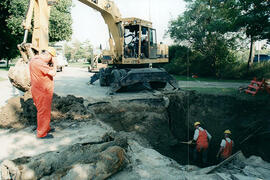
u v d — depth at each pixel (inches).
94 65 764.0
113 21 365.4
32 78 142.1
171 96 281.6
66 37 827.4
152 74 311.7
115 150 120.0
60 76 590.9
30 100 195.2
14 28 628.4
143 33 366.3
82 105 227.1
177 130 248.2
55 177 100.2
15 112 184.7
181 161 190.4
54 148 136.7
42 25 218.8
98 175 105.3
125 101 266.2
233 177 71.2
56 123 187.0
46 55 142.2
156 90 351.3
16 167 105.6
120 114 243.3
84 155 123.5
